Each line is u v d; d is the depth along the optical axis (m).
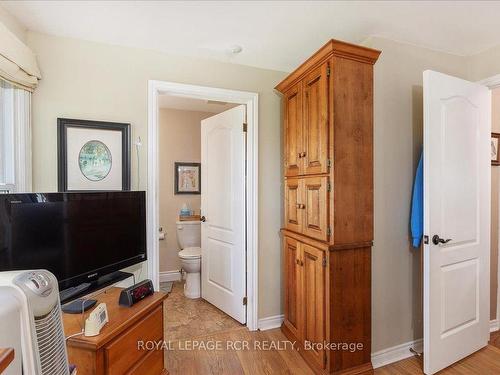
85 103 1.89
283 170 2.45
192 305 2.89
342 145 1.65
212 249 2.84
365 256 1.75
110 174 1.94
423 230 1.81
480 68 2.11
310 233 1.86
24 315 0.55
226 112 2.63
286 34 1.86
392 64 1.91
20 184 1.65
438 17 1.66
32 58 1.70
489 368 1.87
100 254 1.59
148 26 1.76
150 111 2.04
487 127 2.06
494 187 2.40
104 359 1.27
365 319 1.76
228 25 1.75
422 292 2.01
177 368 1.89
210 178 2.85
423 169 1.80
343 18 1.68
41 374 0.58
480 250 2.03
